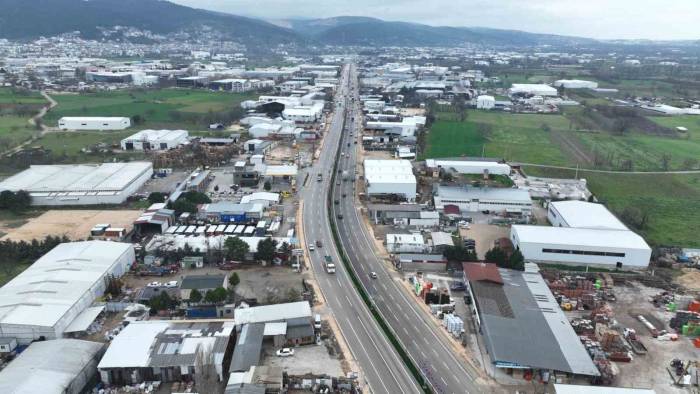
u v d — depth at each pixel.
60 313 67.19
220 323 69.75
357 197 130.50
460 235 106.31
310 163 158.88
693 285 87.12
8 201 113.62
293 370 61.97
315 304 78.06
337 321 73.69
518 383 61.16
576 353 63.66
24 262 88.19
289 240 97.06
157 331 65.88
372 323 73.50
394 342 68.38
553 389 60.06
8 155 158.75
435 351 67.50
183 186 129.75
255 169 139.00
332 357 65.19
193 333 65.69
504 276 85.06
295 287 82.62
